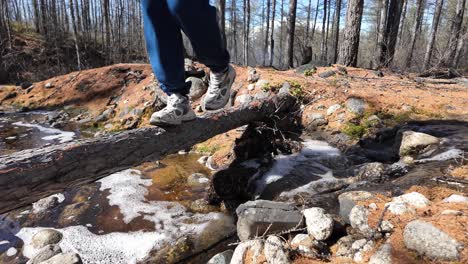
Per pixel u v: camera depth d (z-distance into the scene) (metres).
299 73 6.78
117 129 6.61
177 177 4.35
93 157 2.32
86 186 4.09
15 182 1.92
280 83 5.54
